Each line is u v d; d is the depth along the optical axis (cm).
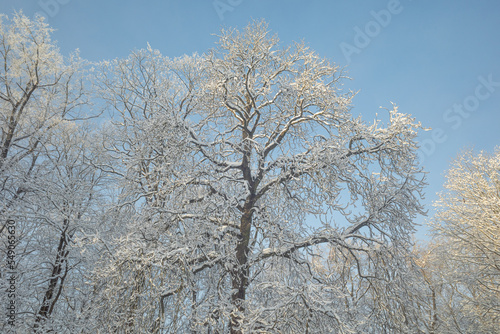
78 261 1020
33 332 856
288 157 858
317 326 688
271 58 952
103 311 671
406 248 915
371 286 909
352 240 946
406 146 897
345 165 871
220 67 966
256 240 911
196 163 869
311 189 870
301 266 857
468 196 1262
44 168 1027
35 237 994
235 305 736
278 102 980
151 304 659
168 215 826
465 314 1149
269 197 909
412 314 895
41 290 960
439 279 1227
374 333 854
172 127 839
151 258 691
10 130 941
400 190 908
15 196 945
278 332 669
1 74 912
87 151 1173
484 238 1114
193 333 698
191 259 714
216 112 1028
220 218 808
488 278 1126
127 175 986
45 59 945
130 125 1217
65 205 1012
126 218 1008
